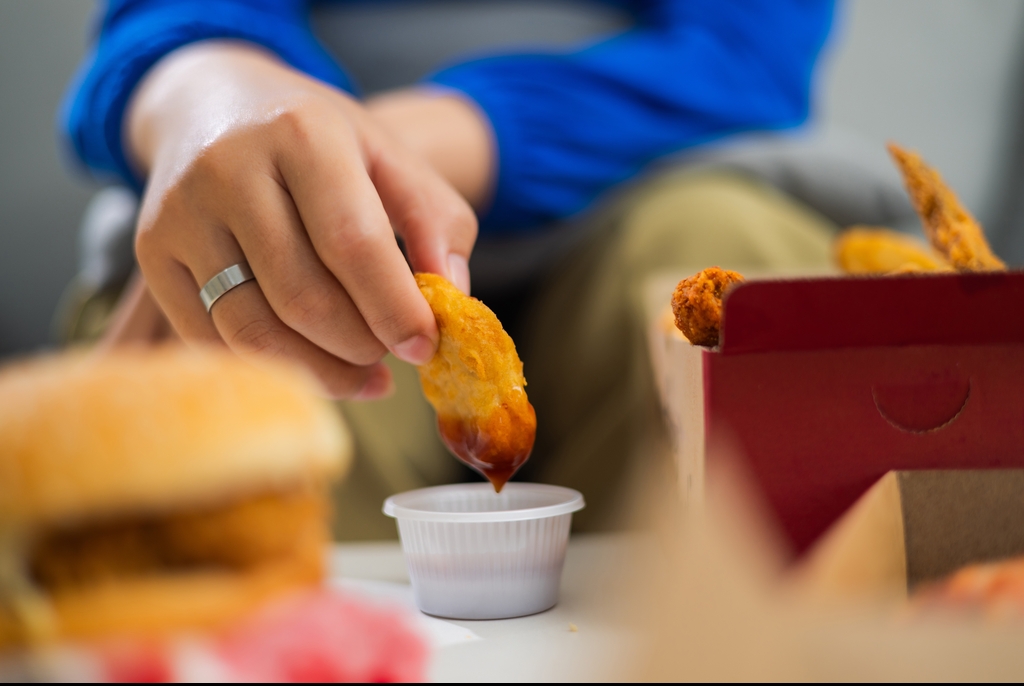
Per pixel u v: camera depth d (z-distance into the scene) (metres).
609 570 0.39
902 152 0.43
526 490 0.43
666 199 0.72
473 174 0.76
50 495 0.26
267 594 0.27
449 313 0.39
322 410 0.29
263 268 0.41
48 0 1.22
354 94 0.84
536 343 0.76
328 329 0.41
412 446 0.70
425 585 0.38
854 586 0.33
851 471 0.34
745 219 0.68
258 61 0.54
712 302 0.36
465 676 0.30
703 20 0.96
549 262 0.84
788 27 0.98
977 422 0.34
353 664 0.28
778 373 0.34
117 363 0.28
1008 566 0.31
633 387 0.62
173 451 0.27
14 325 1.26
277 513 0.28
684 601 0.28
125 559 0.27
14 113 1.23
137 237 0.43
